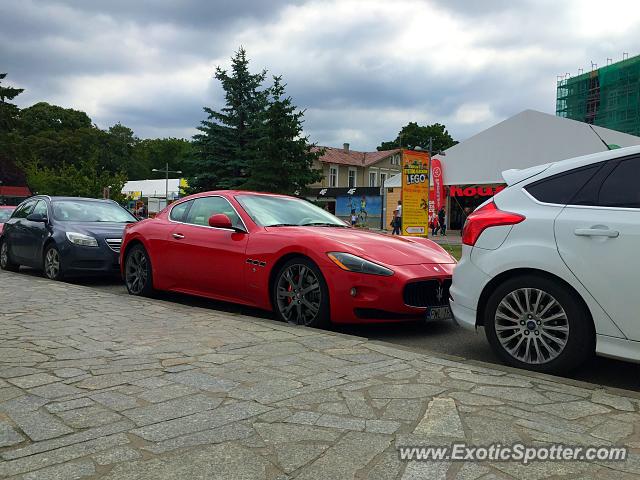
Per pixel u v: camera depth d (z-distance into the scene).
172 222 6.59
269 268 5.27
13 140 60.69
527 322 3.69
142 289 6.79
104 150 84.44
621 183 3.50
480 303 3.98
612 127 63.50
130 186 61.88
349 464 2.17
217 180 32.34
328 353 3.82
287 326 4.75
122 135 97.12
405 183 17.86
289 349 3.92
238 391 2.99
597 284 3.38
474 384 3.17
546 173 3.87
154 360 3.61
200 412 2.69
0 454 2.24
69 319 4.99
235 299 5.72
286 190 28.05
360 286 4.73
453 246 18.86
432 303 5.01
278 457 2.22
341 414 2.67
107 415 2.64
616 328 3.33
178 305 5.81
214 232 5.97
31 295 6.39
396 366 3.51
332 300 4.79
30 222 9.42
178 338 4.26
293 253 5.11
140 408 2.74
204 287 6.01
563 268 3.50
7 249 10.08
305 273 5.04
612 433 2.51
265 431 2.47
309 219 6.14
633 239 3.27
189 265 6.09
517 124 28.75
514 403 2.86
